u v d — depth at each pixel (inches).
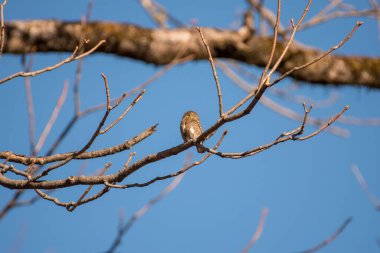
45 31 478.9
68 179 293.7
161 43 507.2
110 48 498.9
